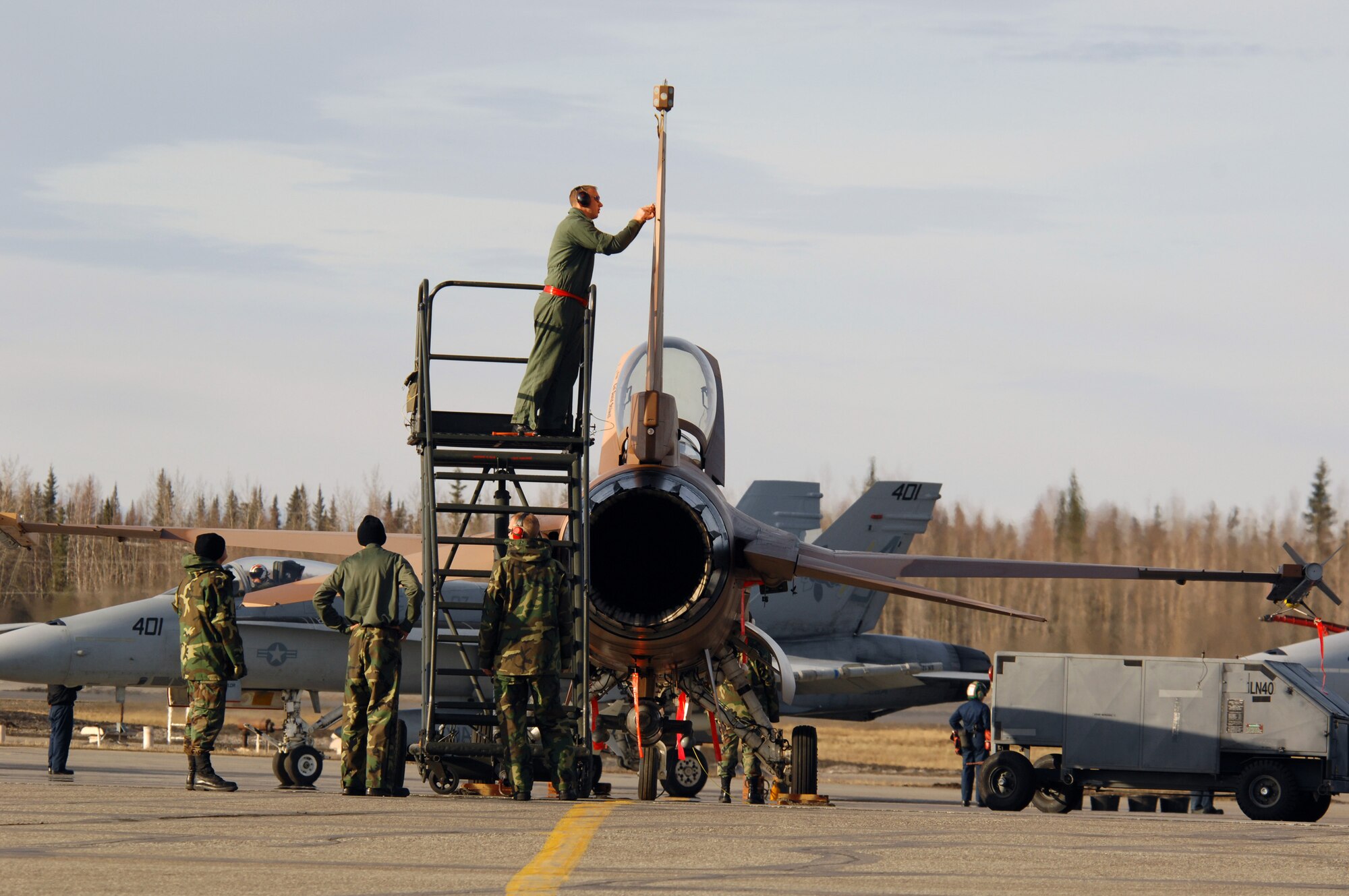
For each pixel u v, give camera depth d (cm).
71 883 1905
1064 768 5778
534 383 3906
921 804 7412
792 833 2747
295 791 3806
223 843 2355
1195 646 14638
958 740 6956
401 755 3794
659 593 4088
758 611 10744
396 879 2000
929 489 10850
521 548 3478
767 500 11312
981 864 2319
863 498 10750
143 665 7106
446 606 3747
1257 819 5531
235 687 7075
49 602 11831
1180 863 2405
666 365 4688
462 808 3139
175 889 1861
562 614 3538
